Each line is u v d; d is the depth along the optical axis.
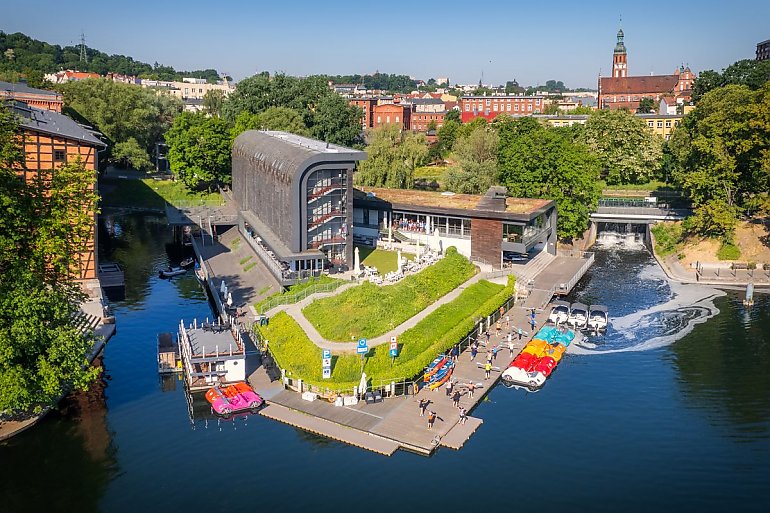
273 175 101.69
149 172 188.00
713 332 86.75
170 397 67.88
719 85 184.25
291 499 51.81
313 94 195.88
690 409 66.25
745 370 75.12
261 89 192.62
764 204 110.19
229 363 68.38
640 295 102.38
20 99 127.44
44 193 66.56
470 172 138.38
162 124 196.12
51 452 58.03
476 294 90.69
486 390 68.94
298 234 91.94
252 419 63.28
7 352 54.22
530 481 54.22
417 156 147.75
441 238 110.06
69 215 62.09
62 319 60.12
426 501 51.59
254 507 50.88
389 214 116.19
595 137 169.25
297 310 81.50
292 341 74.19
